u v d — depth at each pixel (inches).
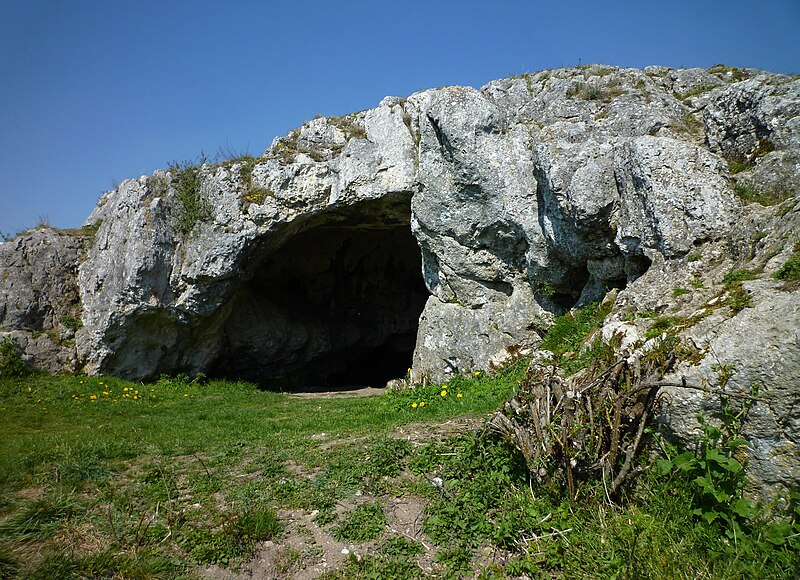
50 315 518.6
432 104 427.8
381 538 164.6
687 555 136.2
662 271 277.4
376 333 780.0
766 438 143.9
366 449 229.1
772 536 133.2
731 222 265.1
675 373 158.2
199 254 522.3
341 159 507.5
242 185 531.5
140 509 183.6
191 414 385.7
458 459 201.0
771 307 153.9
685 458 148.3
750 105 286.2
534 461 168.1
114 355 518.9
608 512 154.5
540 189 380.2
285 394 539.2
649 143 295.6
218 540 159.9
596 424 162.1
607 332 234.5
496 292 437.1
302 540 164.6
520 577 143.9
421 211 451.8
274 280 705.0
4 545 157.2
